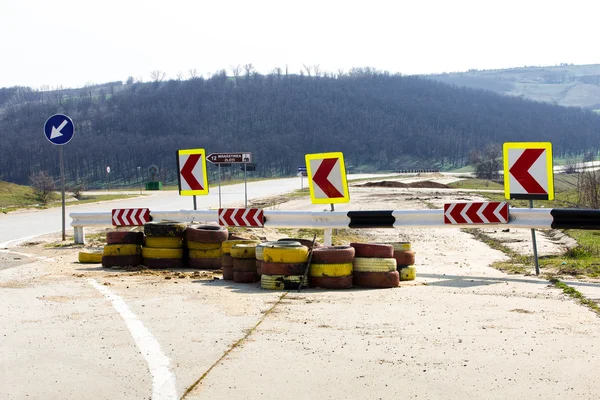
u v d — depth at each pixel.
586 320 9.26
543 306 10.30
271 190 64.19
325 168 15.63
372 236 23.83
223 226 16.72
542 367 7.09
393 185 73.06
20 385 6.64
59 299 11.03
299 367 7.14
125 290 11.96
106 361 7.41
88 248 17.75
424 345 8.00
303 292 11.79
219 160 27.55
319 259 12.21
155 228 15.08
